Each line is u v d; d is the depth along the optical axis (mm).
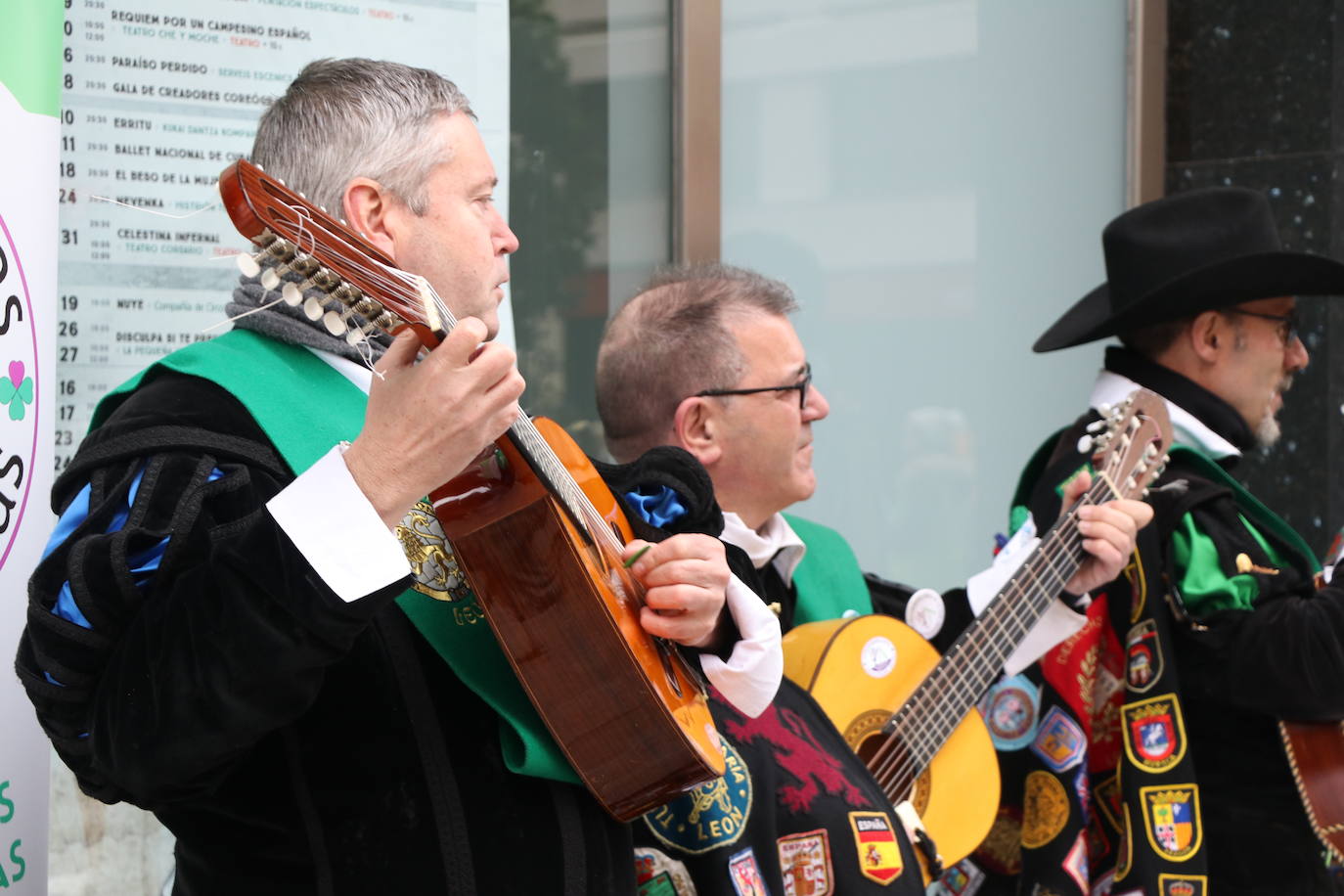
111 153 3516
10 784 2414
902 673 3270
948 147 5328
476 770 2125
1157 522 3527
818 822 2645
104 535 1921
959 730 3309
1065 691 3518
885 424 5223
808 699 2889
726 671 2424
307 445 2119
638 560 2246
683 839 2518
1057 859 3453
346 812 2070
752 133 4941
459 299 2240
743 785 2588
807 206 5047
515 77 4453
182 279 3605
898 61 5211
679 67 4719
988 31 5395
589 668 2088
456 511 2064
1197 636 3482
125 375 3543
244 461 2055
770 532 3459
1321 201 5781
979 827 3256
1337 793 3475
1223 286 3795
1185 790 3404
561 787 2176
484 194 2297
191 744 1844
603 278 4641
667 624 2205
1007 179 5457
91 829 3395
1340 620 3387
